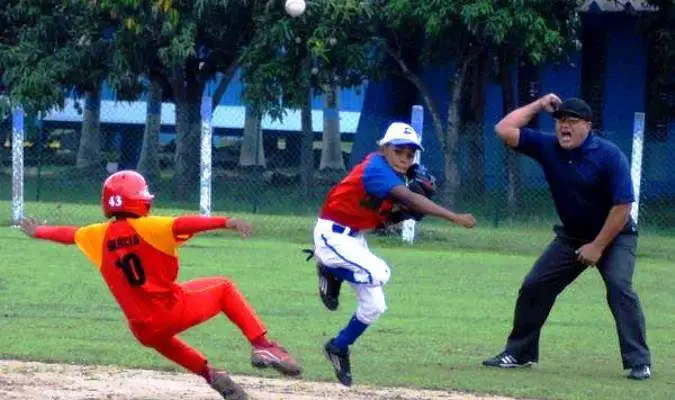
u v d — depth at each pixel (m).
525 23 56.41
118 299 19.02
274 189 62.00
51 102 63.31
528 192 60.16
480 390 22.84
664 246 52.34
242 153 73.00
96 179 65.69
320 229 21.59
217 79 79.38
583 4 62.19
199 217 18.59
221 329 29.00
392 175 20.95
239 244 47.88
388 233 50.91
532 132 24.72
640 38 70.25
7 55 63.78
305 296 34.62
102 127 77.88
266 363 19.16
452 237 52.25
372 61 62.44
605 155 24.12
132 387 22.16
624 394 22.86
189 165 61.38
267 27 59.41
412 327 30.17
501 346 27.88
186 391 21.92
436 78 69.44
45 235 19.19
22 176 52.50
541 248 50.22
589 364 26.22
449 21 57.28
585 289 38.81
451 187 58.19
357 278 21.30
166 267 18.69
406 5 57.50
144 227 18.56
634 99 70.56
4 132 65.00
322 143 79.62
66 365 24.14
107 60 64.12
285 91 60.22
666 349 28.39
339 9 57.84
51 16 64.38
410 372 24.39
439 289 37.25
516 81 69.25
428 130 64.94
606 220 24.23
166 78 64.69
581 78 71.12
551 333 30.23
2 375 22.88
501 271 42.19
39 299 32.78
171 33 59.75
